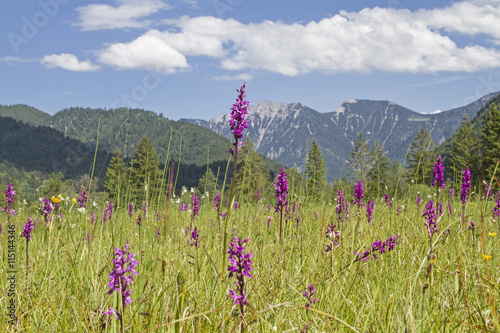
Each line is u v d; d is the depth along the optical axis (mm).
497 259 4781
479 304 3398
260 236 6141
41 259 4555
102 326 2734
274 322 3158
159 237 5289
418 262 4324
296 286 3832
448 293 3641
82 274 3885
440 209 6734
